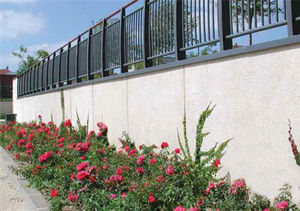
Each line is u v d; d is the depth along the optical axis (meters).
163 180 4.44
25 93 22.02
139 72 7.04
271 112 3.95
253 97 4.19
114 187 5.00
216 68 4.82
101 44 9.54
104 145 7.78
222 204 3.82
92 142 8.00
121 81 7.99
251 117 4.22
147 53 7.06
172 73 5.91
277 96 3.88
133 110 7.43
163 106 6.21
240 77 4.39
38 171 6.34
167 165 5.09
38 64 18.08
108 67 9.09
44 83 16.67
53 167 6.31
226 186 4.23
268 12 4.29
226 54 4.57
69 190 5.24
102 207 4.59
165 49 6.48
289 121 3.74
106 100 8.90
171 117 5.96
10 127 13.18
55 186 5.67
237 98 4.44
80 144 6.86
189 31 5.74
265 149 4.04
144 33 7.07
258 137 4.12
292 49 3.70
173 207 4.16
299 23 3.89
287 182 3.78
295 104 3.67
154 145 6.15
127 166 5.52
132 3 7.70
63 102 12.68
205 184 4.55
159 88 6.35
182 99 5.63
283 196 3.71
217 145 4.79
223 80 4.69
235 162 4.47
